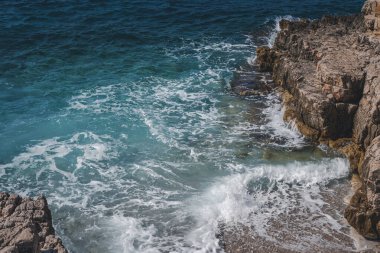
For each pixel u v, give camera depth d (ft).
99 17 184.03
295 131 118.62
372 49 129.59
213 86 139.44
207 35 175.22
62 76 141.59
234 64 153.38
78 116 122.01
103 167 104.27
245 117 124.77
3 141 111.24
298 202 96.78
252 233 88.58
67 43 162.50
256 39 173.37
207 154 109.60
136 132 116.47
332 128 113.29
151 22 183.21
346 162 107.65
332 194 99.35
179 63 152.87
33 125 117.70
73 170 102.94
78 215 91.20
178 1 205.16
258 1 211.82
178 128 119.03
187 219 91.15
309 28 156.56
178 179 101.60
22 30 169.07
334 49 130.11
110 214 91.86
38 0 196.85
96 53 157.07
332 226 90.94
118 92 134.10
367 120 106.32
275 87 138.82
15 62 148.25
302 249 85.51
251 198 97.09
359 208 90.63
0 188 96.84
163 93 134.72
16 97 129.49
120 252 83.51
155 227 89.15
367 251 85.61
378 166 90.33
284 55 143.43
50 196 95.45
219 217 91.86
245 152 110.83
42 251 71.77
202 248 84.74
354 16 162.30
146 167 104.78
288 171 104.42
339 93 111.55
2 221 72.33
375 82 107.96
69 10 188.96
